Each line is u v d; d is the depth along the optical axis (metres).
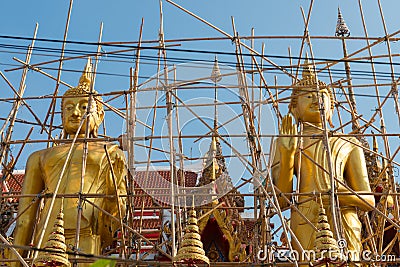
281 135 20.11
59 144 23.06
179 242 18.78
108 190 20.69
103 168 20.70
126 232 20.94
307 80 22.75
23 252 19.73
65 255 17.22
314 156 21.09
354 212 20.53
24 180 21.17
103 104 23.22
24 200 20.61
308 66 23.28
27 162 21.55
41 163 21.20
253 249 19.77
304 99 22.47
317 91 21.20
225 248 21.19
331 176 18.88
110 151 21.16
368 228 22.58
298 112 22.69
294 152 20.88
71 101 22.16
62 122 22.31
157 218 27.03
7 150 21.03
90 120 21.81
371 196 20.67
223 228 20.89
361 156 21.59
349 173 21.36
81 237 19.55
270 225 21.22
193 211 18.06
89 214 19.81
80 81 23.08
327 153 19.47
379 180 23.11
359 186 21.02
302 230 20.12
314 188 20.62
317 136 20.14
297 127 22.03
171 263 16.69
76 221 19.48
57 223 17.66
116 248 20.92
